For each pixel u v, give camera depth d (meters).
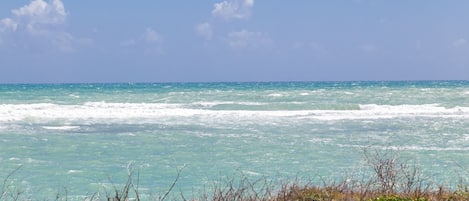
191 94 55.69
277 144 22.66
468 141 23.56
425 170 15.87
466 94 52.31
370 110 42.59
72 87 83.69
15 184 14.42
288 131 28.06
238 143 23.00
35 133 26.64
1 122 33.09
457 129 28.64
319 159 18.59
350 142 23.31
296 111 41.31
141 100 49.81
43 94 57.19
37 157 19.00
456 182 13.84
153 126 30.67
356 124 31.92
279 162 18.08
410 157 18.75
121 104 44.91
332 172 15.79
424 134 26.45
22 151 20.34
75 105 44.38
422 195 10.43
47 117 36.38
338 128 29.62
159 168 16.89
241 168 16.91
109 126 30.64
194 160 18.53
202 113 39.62
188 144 22.66
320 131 28.11
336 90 62.97
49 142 23.05
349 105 43.47
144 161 18.28
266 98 51.06
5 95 55.41
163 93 57.84
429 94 53.09
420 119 35.31
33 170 16.50
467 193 10.52
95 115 38.03
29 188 13.94
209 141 23.69
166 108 43.19
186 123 32.62
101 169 16.72
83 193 13.31
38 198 12.62
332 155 19.47
